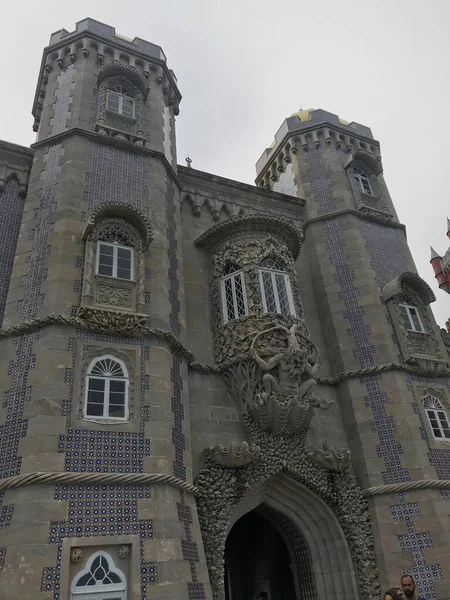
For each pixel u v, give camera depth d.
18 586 8.27
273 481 13.69
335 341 17.06
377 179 22.25
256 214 16.45
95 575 9.01
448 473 14.71
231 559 18.80
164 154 16.61
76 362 11.09
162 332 12.40
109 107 16.80
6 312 12.05
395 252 19.72
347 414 15.74
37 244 13.09
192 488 11.57
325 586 13.42
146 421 11.07
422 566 12.96
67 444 10.02
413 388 15.88
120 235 13.63
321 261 18.75
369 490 14.16
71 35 18.14
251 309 14.87
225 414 14.05
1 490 9.40
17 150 15.82
